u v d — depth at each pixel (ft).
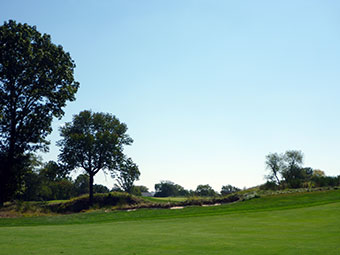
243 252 20.01
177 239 26.68
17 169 109.70
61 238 28.32
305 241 23.62
